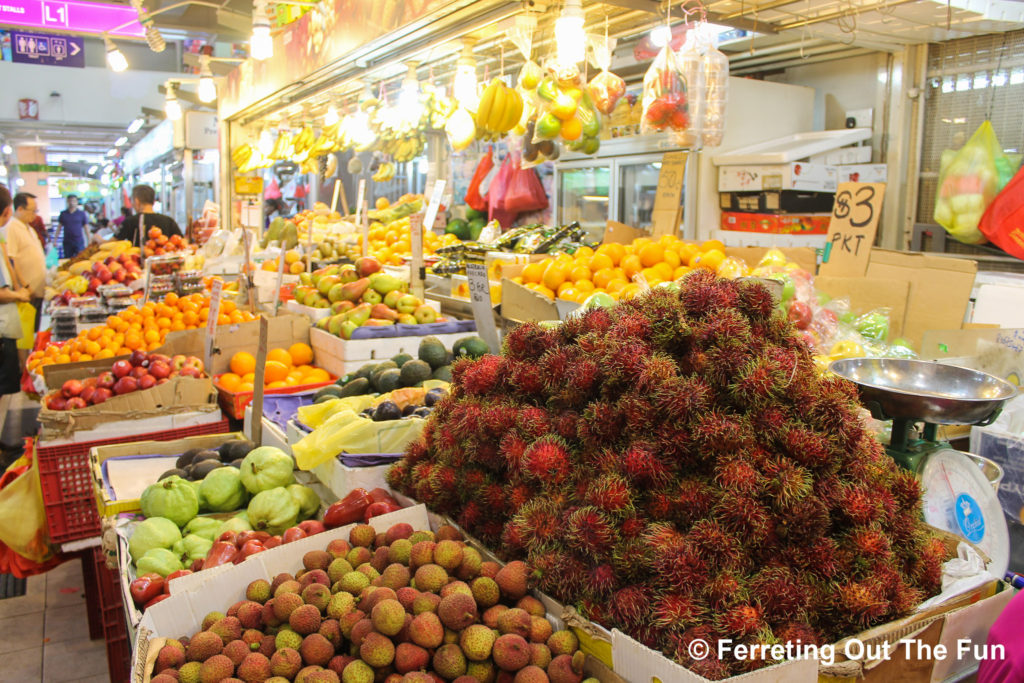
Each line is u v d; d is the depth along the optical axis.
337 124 6.27
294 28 5.52
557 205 5.68
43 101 15.02
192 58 10.36
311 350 3.88
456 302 4.04
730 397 1.38
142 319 4.03
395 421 2.27
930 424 1.86
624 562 1.31
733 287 1.54
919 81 4.41
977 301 3.67
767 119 4.90
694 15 3.71
